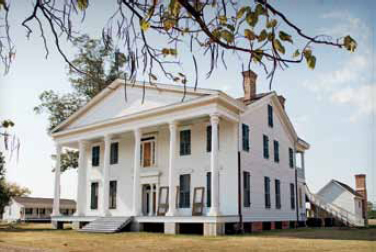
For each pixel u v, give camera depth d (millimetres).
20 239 15625
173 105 19688
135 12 2543
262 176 22297
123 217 20375
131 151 24469
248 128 21359
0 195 35906
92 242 13953
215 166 17953
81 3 2455
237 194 19344
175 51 2877
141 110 21812
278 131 25906
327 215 32281
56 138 25984
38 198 60781
